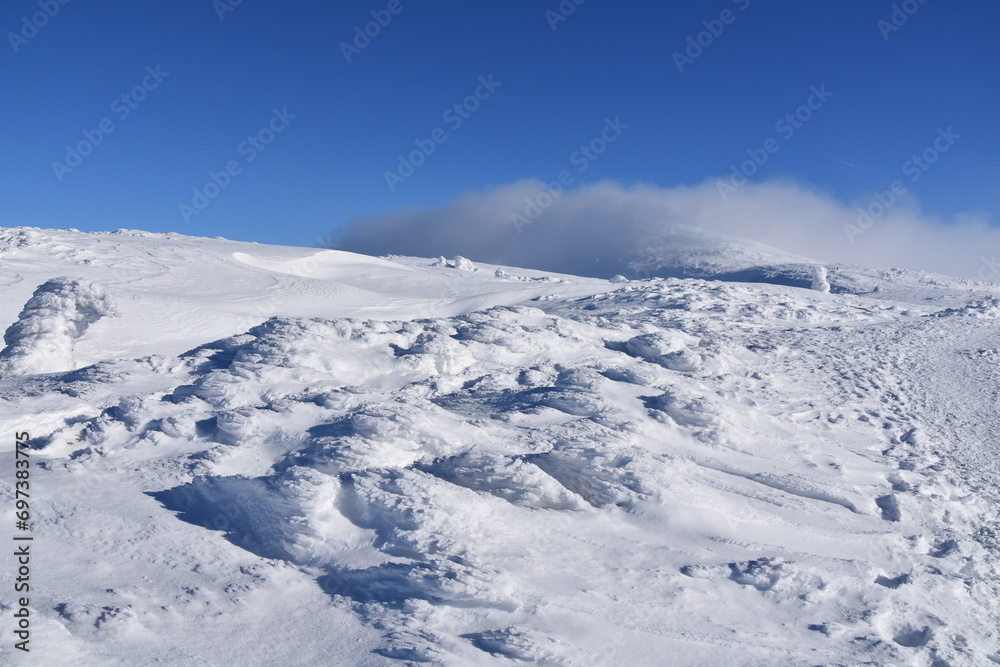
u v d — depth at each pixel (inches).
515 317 873.5
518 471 474.3
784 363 946.1
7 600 300.4
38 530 376.8
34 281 1141.1
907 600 446.0
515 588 371.9
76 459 489.4
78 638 281.3
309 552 399.2
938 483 625.3
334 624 339.3
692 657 355.9
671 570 426.6
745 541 472.1
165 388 646.5
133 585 341.4
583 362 803.4
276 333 719.7
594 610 372.8
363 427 505.7
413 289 1672.0
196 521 423.5
